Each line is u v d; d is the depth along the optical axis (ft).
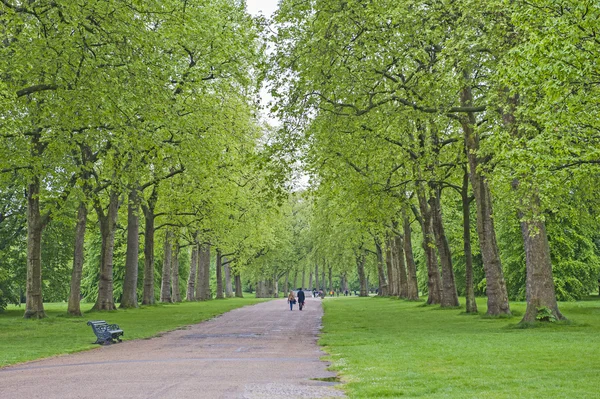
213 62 94.89
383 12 66.28
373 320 89.76
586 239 148.87
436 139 99.30
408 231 159.12
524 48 44.93
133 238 134.92
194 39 90.22
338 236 186.09
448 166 105.50
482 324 75.61
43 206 100.27
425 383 31.04
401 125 77.77
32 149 82.64
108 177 95.91
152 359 45.57
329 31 70.33
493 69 63.41
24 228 145.18
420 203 125.70
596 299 158.30
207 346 56.03
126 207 150.51
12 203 138.10
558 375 33.22
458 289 197.26
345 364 39.70
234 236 177.06
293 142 80.79
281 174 81.76
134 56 69.36
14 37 67.10
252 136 122.52
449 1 64.95
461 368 36.68
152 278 151.23
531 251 69.51
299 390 29.48
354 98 73.51
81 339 64.49
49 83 68.23
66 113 68.85
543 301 68.64
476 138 87.15
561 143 46.09
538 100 52.65
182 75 90.89
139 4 68.08
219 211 139.03
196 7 88.53
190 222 148.87
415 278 158.61
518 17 47.11
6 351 52.65
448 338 57.31
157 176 111.55
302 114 78.23
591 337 54.24
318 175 95.30
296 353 48.49
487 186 84.33
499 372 34.65
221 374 35.91
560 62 42.09
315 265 299.79
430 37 65.57
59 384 33.37
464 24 62.85
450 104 75.15
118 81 67.26
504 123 67.62
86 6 65.21
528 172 50.31
